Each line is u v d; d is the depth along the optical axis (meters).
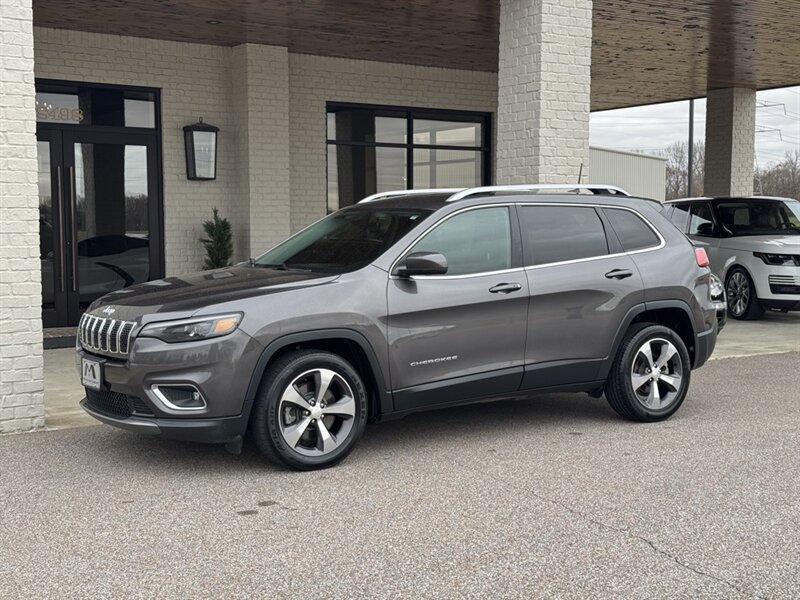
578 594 3.84
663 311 7.07
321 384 5.59
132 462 5.82
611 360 6.68
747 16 11.58
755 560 4.21
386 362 5.78
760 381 8.69
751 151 17.48
